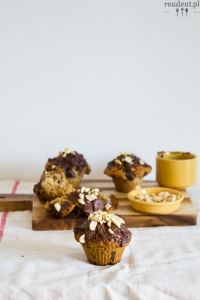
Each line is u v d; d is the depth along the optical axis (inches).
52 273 24.4
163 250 26.8
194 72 38.3
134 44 37.8
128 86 38.4
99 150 39.6
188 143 39.6
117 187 35.1
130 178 33.9
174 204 30.4
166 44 37.8
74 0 36.9
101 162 39.9
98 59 37.9
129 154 35.2
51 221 29.6
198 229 29.7
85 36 37.5
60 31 37.4
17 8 36.9
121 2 37.1
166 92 38.6
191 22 37.5
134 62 38.0
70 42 37.5
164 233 29.1
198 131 39.4
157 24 37.5
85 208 29.7
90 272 24.6
